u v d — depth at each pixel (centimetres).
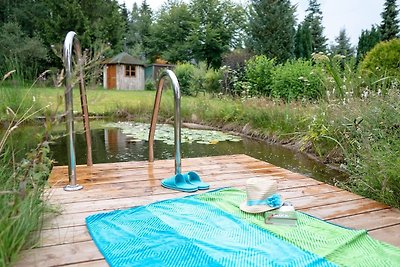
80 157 408
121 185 211
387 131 264
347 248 128
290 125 524
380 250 127
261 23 1928
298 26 2102
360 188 237
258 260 119
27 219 124
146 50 2516
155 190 203
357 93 454
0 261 103
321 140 421
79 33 1792
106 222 153
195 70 1234
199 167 262
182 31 2353
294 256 121
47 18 1827
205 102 823
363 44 1958
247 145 508
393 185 210
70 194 193
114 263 118
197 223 151
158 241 134
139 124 741
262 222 152
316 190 208
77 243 133
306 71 692
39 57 1419
